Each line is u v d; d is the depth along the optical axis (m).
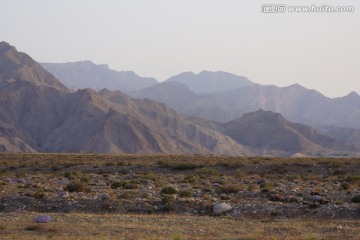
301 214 60.00
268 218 58.81
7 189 78.81
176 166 130.88
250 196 71.56
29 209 65.69
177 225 53.38
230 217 59.28
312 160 144.62
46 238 45.34
